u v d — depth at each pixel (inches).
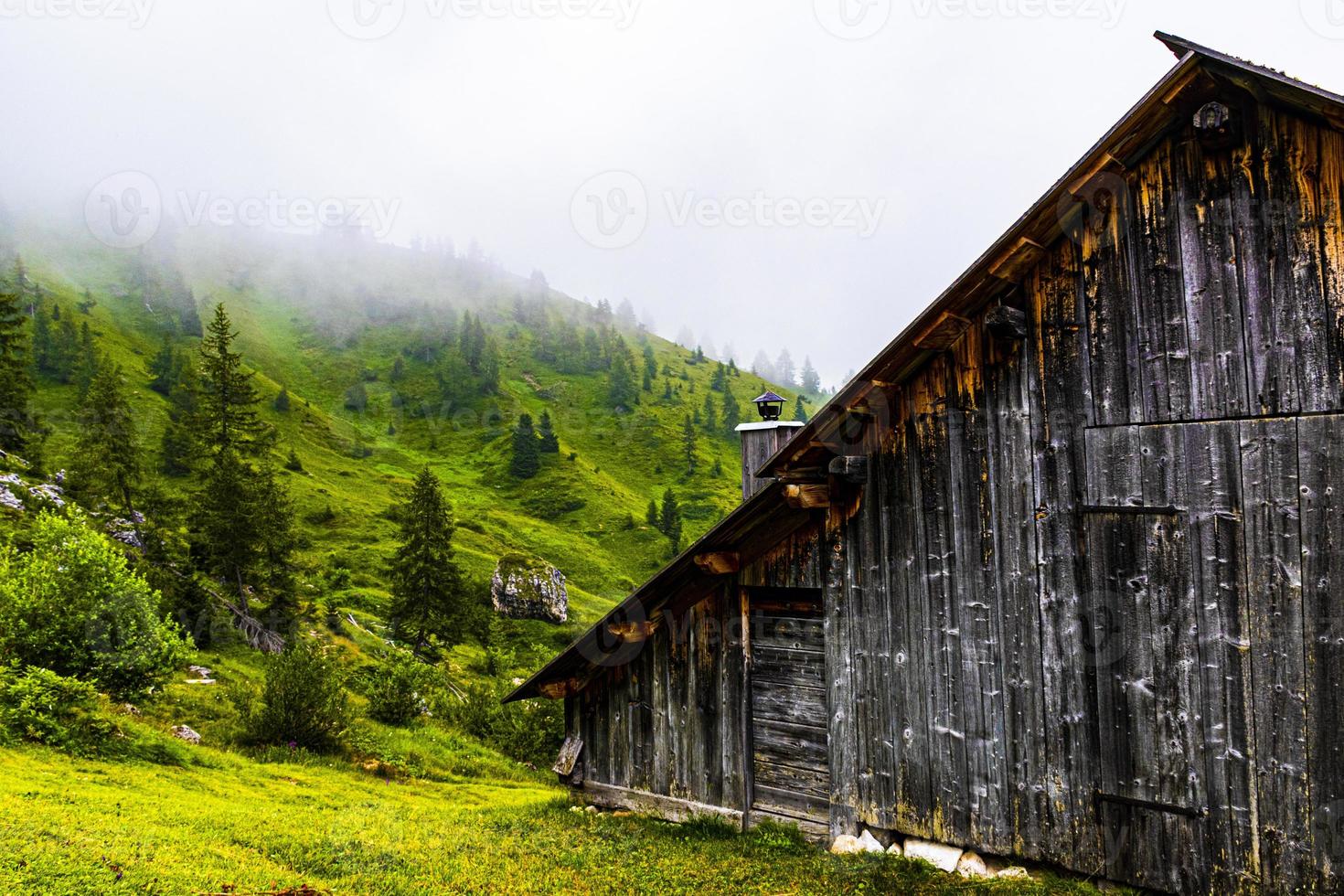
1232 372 285.6
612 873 359.3
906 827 354.6
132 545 2166.6
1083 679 311.3
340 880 357.7
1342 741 259.9
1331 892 258.5
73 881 313.0
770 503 394.3
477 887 345.7
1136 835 296.8
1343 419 264.8
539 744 1288.1
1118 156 302.4
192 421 2800.2
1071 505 317.7
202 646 1712.6
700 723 435.5
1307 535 269.6
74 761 673.0
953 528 347.3
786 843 386.3
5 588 931.3
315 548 3607.3
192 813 507.5
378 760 1026.1
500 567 3208.7
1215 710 283.4
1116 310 309.7
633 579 4547.2
